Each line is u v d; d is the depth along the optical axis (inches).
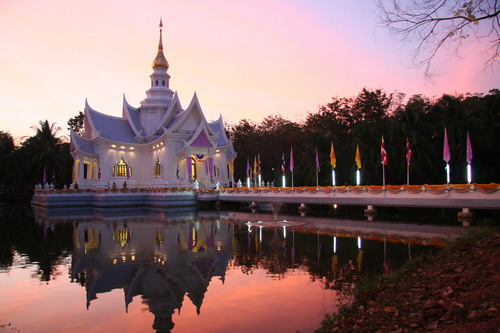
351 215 1163.3
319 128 2420.0
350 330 254.1
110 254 637.9
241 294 413.4
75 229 951.6
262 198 1446.9
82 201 1780.3
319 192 1284.4
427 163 1380.4
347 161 1659.7
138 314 364.5
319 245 674.2
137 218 1206.9
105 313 368.2
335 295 399.5
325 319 318.0
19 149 2566.4
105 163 1967.3
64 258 613.0
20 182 2524.6
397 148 1453.0
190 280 473.4
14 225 1058.7
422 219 1001.5
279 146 2581.2
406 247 634.2
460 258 371.2
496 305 228.7
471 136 1339.8
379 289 336.5
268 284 446.6
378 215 1126.4
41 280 484.4
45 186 2038.6
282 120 2923.2
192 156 1747.0
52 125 2549.2
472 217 948.6
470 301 246.2
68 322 347.6
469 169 1036.5
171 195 1553.9
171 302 395.9
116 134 2123.5
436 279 320.5
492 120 1371.8
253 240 746.2
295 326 324.5
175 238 786.8
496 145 1365.7
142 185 2080.5
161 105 2263.8
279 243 706.2
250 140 2726.4
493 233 446.3
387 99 2267.5
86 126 2183.8
